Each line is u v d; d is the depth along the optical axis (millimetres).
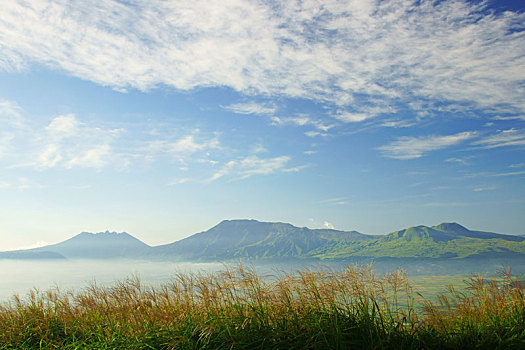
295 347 5066
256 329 5484
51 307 8016
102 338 6613
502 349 4898
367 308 5371
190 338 5590
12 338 7066
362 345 4957
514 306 5707
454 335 5312
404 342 5039
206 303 6430
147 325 6461
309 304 5805
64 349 6422
